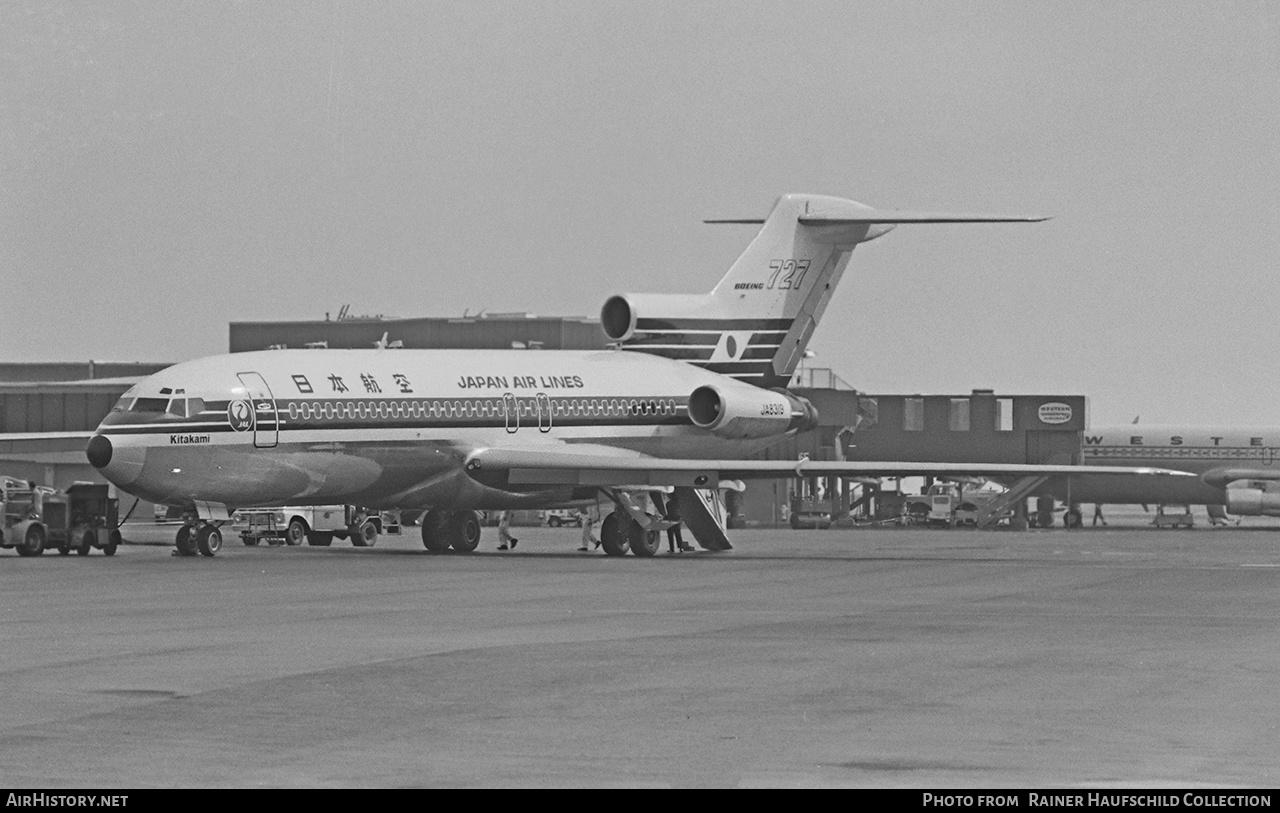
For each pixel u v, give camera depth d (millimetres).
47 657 86812
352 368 183625
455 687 76188
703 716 68500
